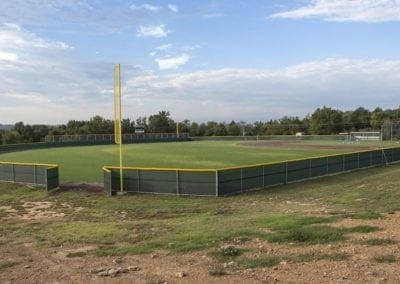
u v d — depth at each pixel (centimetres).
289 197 2227
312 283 659
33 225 1669
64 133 10056
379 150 4019
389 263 732
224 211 1839
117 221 1697
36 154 5884
